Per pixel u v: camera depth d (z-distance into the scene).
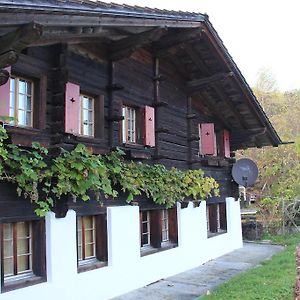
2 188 5.47
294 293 5.76
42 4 4.36
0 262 5.32
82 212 6.73
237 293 6.79
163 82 9.32
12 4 4.04
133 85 8.21
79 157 6.27
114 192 6.89
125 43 7.24
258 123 11.99
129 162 7.89
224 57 9.35
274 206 15.38
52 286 6.01
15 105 5.88
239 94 10.70
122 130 7.73
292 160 20.16
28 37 4.39
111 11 5.45
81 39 6.52
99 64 7.35
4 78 4.84
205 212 10.70
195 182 9.79
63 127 6.25
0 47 4.64
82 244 6.98
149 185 7.99
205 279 8.50
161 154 8.96
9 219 5.53
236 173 12.35
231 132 12.77
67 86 6.30
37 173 5.71
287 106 28.47
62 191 5.96
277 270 8.70
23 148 5.72
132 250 7.71
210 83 9.95
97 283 6.82
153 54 8.89
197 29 8.18
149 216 8.78
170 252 8.95
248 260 10.61
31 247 6.02
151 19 6.54
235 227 12.52
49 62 6.36
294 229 15.67
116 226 7.36
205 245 10.51
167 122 9.35
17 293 5.48
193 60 9.60
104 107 7.38
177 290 7.59
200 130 10.87
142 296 7.17
